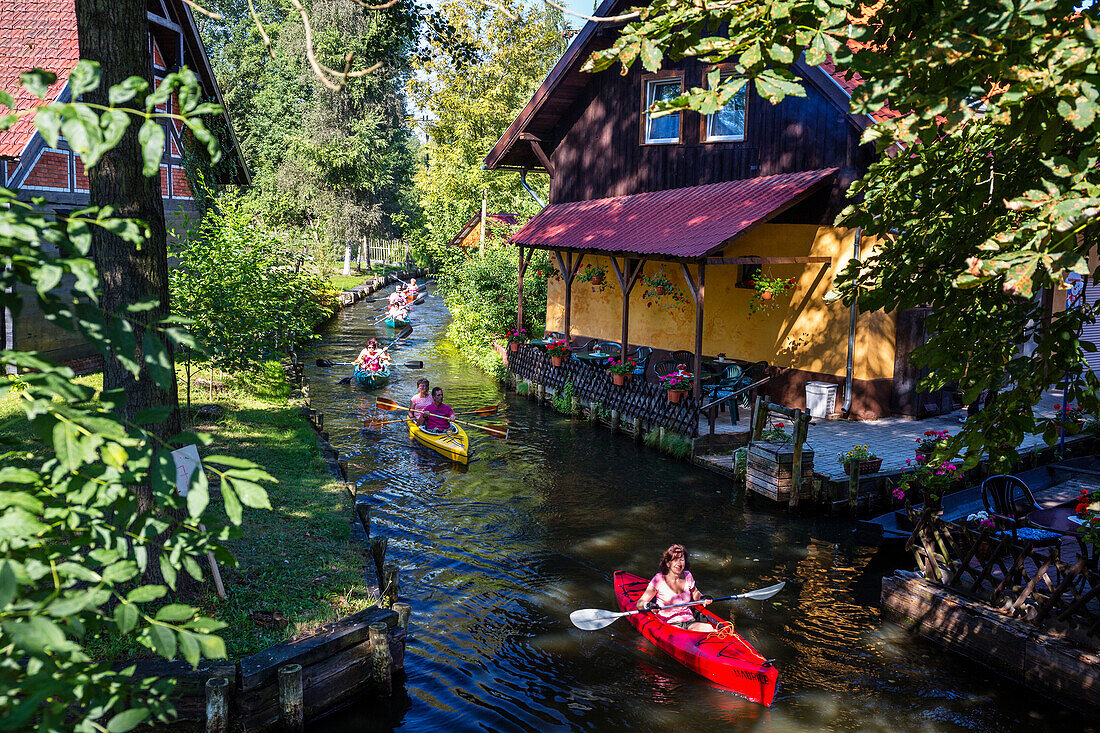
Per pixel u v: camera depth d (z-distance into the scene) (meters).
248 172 23.92
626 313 18.80
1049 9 3.65
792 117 17.61
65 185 16.52
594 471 15.77
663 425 17.19
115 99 2.50
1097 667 7.59
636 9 4.98
